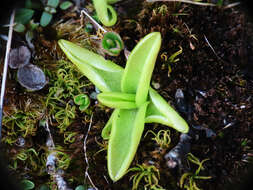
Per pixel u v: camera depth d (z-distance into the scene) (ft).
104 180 0.47
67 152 0.48
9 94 0.49
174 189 0.46
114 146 0.42
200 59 0.49
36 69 0.49
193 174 0.46
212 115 0.48
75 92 0.50
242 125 0.48
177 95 0.49
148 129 0.48
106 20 0.47
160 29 0.49
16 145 0.49
